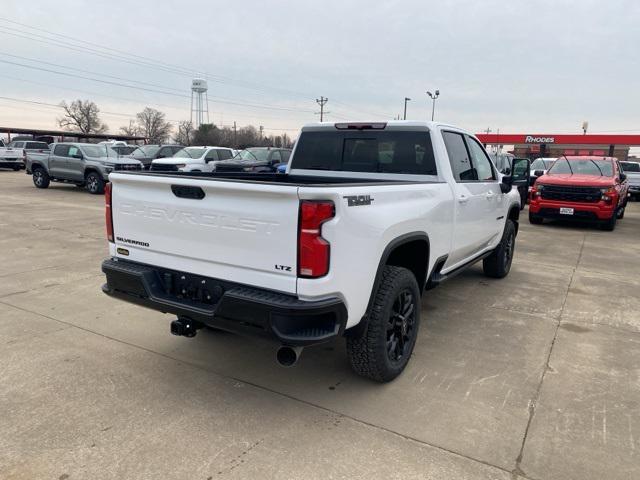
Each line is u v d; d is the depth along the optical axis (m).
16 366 3.80
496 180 5.89
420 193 3.81
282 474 2.62
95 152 17.45
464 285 6.41
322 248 2.74
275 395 3.46
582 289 6.33
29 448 2.80
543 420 3.19
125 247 3.61
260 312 2.81
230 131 91.69
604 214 11.58
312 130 5.07
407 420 3.16
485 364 4.01
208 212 3.06
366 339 3.37
